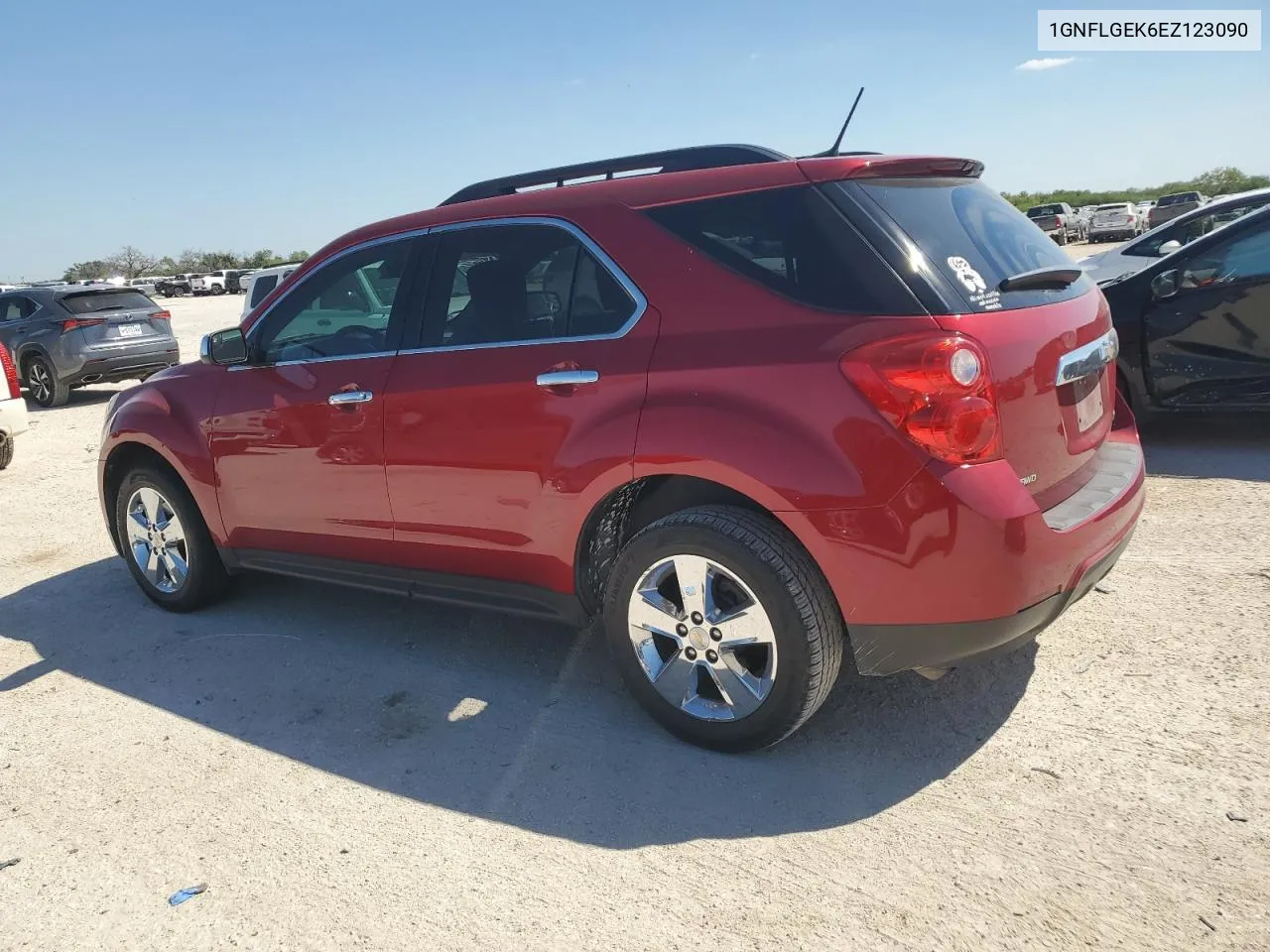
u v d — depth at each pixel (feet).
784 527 9.33
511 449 10.81
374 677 12.76
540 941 7.69
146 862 9.07
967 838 8.53
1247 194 29.01
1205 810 8.63
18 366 44.09
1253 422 22.43
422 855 8.91
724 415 9.19
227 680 12.97
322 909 8.25
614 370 9.95
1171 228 30.22
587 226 10.50
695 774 9.87
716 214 9.78
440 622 14.56
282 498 13.51
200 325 88.07
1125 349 20.84
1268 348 19.16
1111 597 13.25
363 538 12.76
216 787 10.30
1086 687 10.94
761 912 7.82
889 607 8.77
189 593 15.39
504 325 11.10
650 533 9.96
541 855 8.78
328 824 9.50
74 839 9.52
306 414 12.82
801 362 8.84
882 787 9.39
